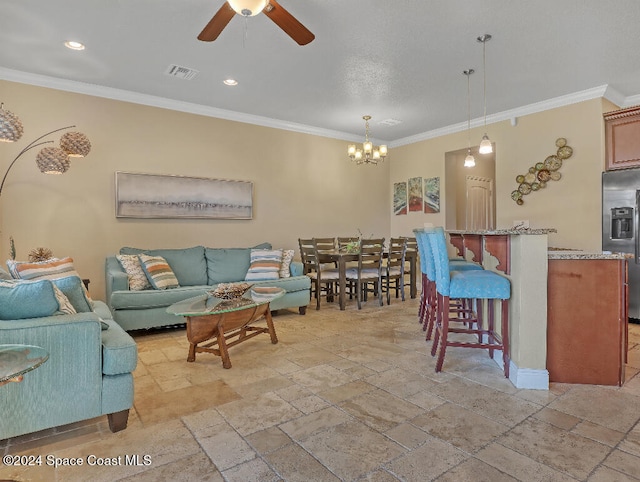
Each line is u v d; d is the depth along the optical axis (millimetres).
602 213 4336
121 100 4430
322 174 6184
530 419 2059
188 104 4844
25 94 3914
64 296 2156
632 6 2793
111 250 4398
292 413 2154
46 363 1800
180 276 4426
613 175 4254
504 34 3189
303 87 4336
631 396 2338
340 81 4160
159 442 1866
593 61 3713
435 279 3248
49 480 1577
